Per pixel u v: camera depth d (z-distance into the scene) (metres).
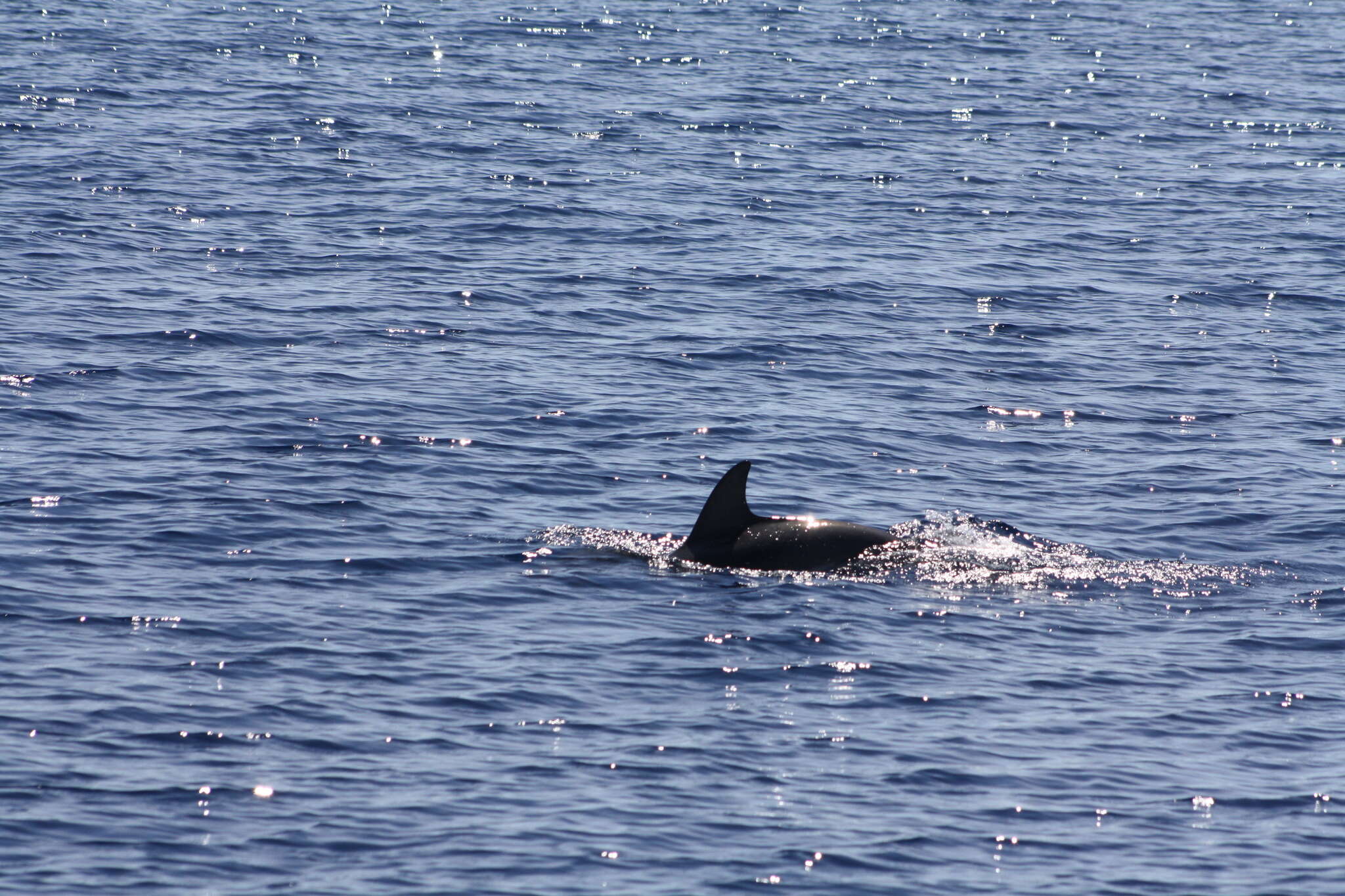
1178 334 131.00
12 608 69.25
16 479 85.50
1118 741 62.12
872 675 67.19
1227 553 83.38
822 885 51.53
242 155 186.25
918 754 60.41
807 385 112.81
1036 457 99.25
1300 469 97.50
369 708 62.25
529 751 59.44
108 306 122.19
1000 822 55.84
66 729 59.12
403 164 188.12
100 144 185.62
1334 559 82.62
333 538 80.38
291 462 91.12
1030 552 82.56
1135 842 54.81
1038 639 71.75
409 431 97.81
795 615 73.12
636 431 100.44
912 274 148.25
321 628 69.44
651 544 81.88
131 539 78.31
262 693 62.91
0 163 171.50
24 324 115.44
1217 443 102.69
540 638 69.62
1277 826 56.16
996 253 158.50
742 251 154.12
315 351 114.31
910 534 84.81
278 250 144.75
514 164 192.00
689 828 54.56
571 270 143.38
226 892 49.81
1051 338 128.50
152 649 66.31
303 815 54.34
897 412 107.56
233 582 74.00
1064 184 197.38
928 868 52.75
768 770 58.78
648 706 63.56
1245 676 68.38
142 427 95.69
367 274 138.38
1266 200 191.62
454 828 53.94
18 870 50.38
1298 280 150.88
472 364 113.38
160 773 56.53
